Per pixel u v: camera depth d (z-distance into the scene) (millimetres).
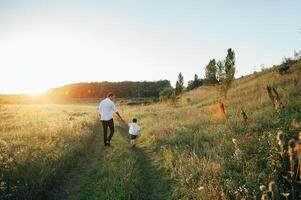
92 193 6371
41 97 128375
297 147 4043
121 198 5770
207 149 8805
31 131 12641
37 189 5812
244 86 29281
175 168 7480
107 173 7629
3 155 7242
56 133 12047
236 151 7367
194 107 27203
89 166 8578
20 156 7277
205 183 5957
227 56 25984
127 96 131000
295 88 16094
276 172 5520
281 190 4977
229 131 10156
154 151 10516
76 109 44531
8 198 5188
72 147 9367
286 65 27656
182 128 13203
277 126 9070
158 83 132875
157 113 27125
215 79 26766
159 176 7609
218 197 5195
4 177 5859
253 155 7145
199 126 13383
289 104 11516
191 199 5762
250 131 8859
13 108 45000
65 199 6082
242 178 6176
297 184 5133
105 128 11781
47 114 30078
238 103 18688
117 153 10102
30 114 30125
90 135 13438
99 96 135000
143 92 130125
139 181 6938
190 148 9500
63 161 7828
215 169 6699
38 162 6973
